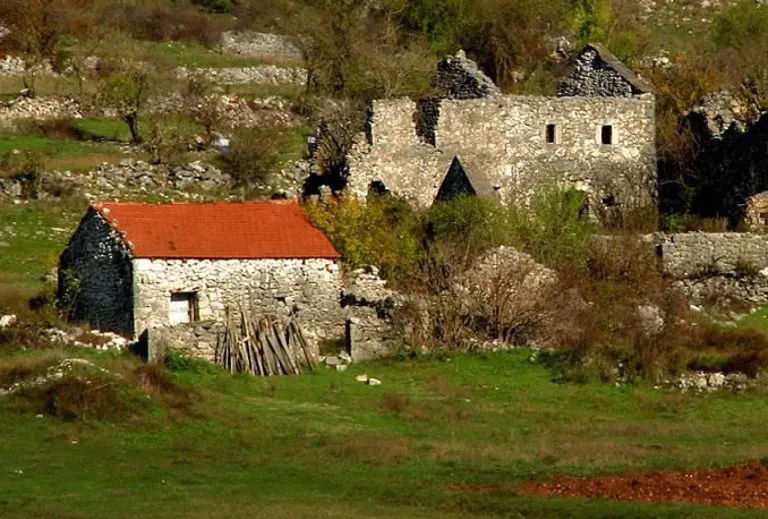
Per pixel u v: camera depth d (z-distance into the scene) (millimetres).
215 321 191750
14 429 159500
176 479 144750
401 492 141000
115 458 151875
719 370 189250
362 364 193750
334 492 141250
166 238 196750
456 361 193750
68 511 131125
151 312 193875
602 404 181375
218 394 176250
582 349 193375
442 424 171000
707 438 167125
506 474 148375
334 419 170500
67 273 199625
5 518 128750
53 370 169500
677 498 138000
